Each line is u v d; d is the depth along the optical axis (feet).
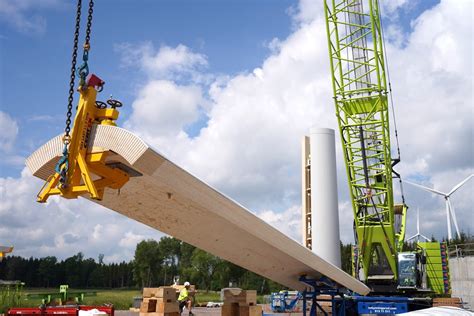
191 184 27.30
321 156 90.89
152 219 33.88
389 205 73.56
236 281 330.95
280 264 46.24
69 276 473.26
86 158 21.81
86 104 21.75
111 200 30.63
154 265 391.24
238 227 36.09
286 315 80.94
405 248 77.51
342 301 60.03
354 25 82.38
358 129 78.69
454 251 128.77
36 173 23.47
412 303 63.82
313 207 89.20
